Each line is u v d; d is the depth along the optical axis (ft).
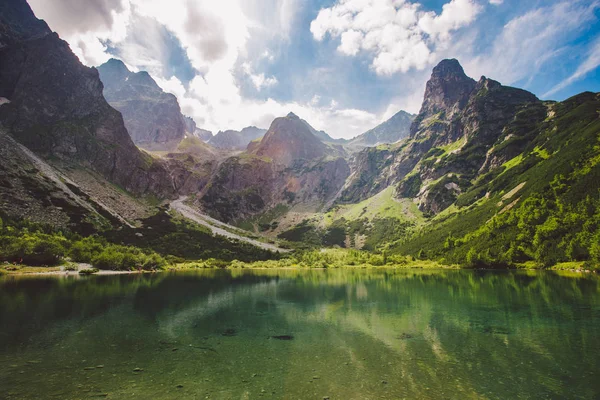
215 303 200.23
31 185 565.94
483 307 177.58
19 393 69.87
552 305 175.94
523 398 68.28
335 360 94.38
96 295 211.61
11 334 116.78
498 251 473.67
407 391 72.08
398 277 382.83
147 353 100.53
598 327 129.90
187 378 80.07
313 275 440.45
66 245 432.66
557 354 97.86
